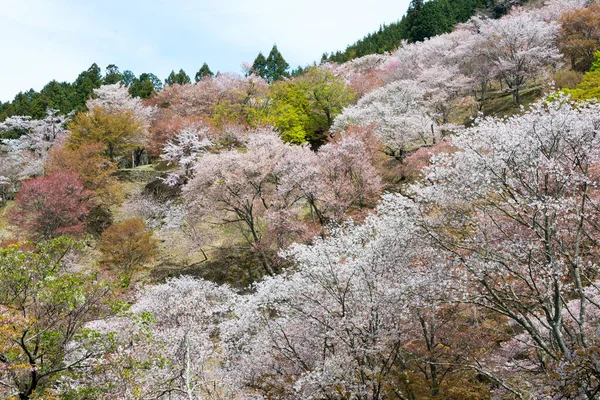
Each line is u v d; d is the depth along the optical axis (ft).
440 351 36.60
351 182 78.23
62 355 31.78
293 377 37.24
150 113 156.87
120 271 76.23
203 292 57.00
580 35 110.32
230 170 80.07
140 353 35.14
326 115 135.64
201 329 47.50
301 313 38.32
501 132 33.78
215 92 151.02
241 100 142.00
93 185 99.91
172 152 109.81
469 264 31.45
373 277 35.81
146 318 34.63
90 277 33.78
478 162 32.53
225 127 114.73
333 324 35.73
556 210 31.76
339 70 179.52
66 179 87.76
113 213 102.37
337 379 32.94
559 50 114.21
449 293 33.88
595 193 39.52
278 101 135.74
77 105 182.60
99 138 122.72
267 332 39.88
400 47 178.40
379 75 152.97
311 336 38.75
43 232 82.33
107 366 32.40
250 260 78.89
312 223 75.15
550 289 29.30
